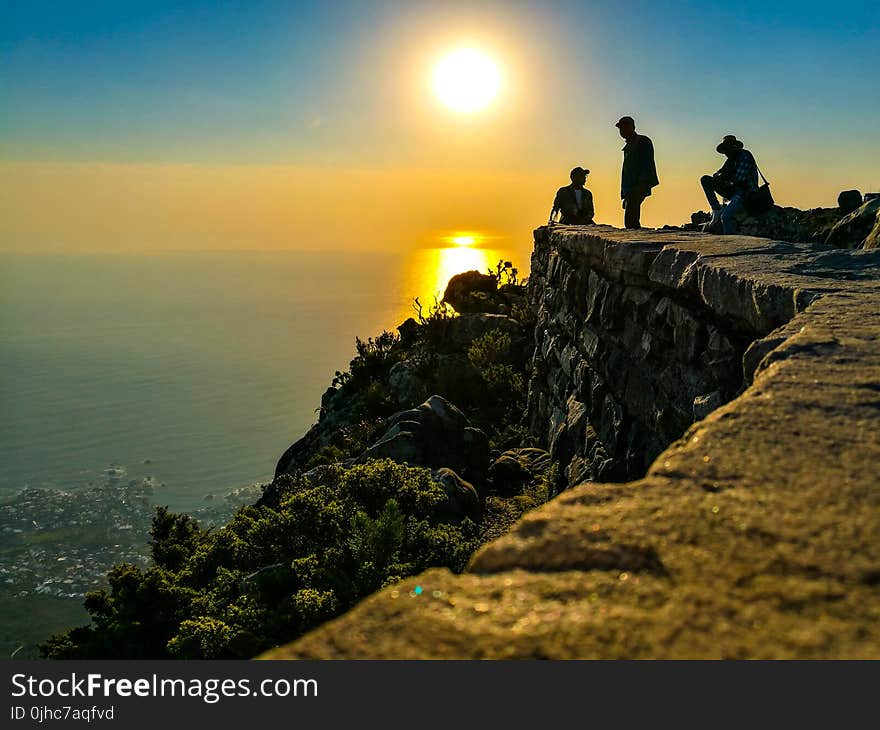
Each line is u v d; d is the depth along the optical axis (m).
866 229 9.47
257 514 13.78
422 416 14.57
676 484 1.86
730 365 5.18
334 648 1.31
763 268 4.93
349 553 9.63
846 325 3.30
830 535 1.56
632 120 12.23
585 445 9.67
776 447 2.03
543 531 1.67
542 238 16.38
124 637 11.30
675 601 1.39
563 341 12.58
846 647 1.23
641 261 7.09
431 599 1.45
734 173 10.07
